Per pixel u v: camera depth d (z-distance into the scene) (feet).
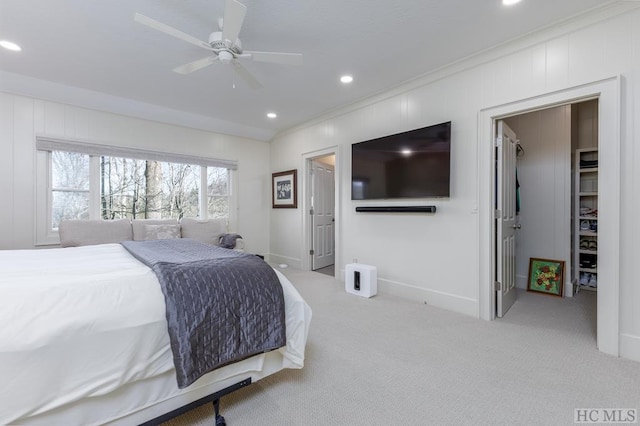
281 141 17.56
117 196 13.64
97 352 3.55
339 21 7.25
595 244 11.82
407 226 10.93
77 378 3.43
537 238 12.02
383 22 7.30
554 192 11.66
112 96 12.14
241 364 4.87
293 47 8.43
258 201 18.17
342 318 9.00
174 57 9.05
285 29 7.57
